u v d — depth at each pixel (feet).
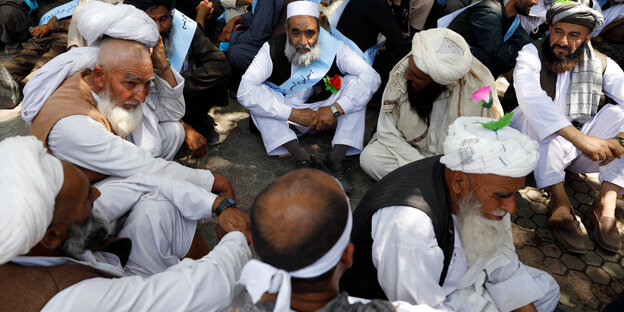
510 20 11.89
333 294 3.42
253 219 3.21
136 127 8.00
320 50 10.68
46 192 4.00
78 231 4.61
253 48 12.48
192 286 4.73
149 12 9.78
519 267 5.97
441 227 5.19
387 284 5.23
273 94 11.02
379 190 5.54
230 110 13.00
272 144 10.43
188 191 6.44
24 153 3.96
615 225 8.59
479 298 5.77
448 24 12.38
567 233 8.61
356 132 10.43
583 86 8.87
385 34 12.12
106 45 7.30
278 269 3.14
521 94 8.78
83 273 4.58
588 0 12.17
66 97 7.19
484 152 4.82
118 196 6.19
